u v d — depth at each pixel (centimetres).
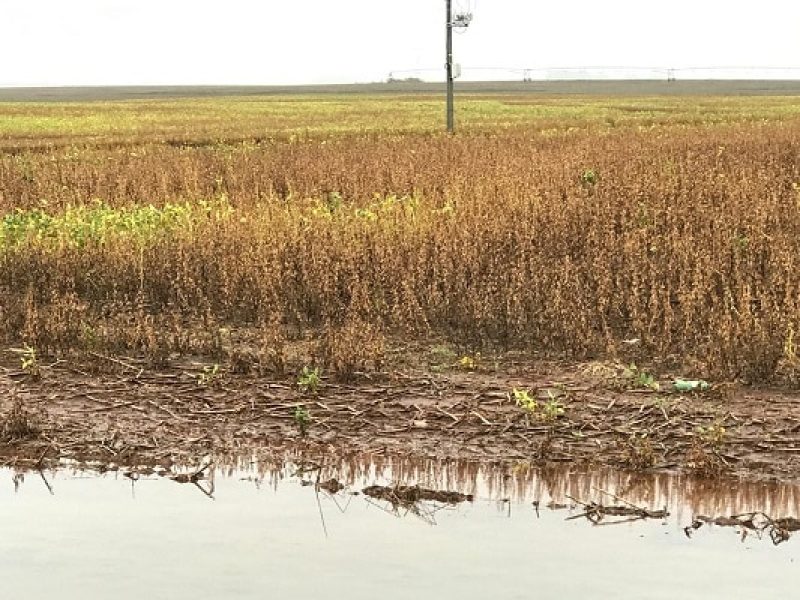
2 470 919
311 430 988
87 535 792
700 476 877
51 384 1119
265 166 2520
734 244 1459
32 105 7538
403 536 785
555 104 7294
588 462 908
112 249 1527
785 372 1072
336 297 1330
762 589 697
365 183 2178
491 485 873
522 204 1731
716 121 4675
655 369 1123
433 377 1109
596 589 699
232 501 852
